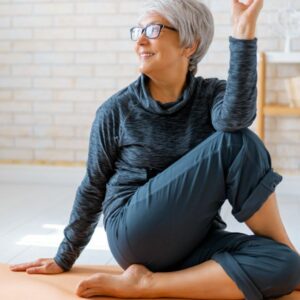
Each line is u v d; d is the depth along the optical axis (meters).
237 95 1.72
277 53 3.85
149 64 1.89
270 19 4.09
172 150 1.91
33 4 4.33
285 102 4.14
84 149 4.38
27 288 1.95
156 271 1.93
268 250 1.81
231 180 1.79
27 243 2.84
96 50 4.31
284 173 4.17
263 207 1.83
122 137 1.95
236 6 1.73
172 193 1.80
